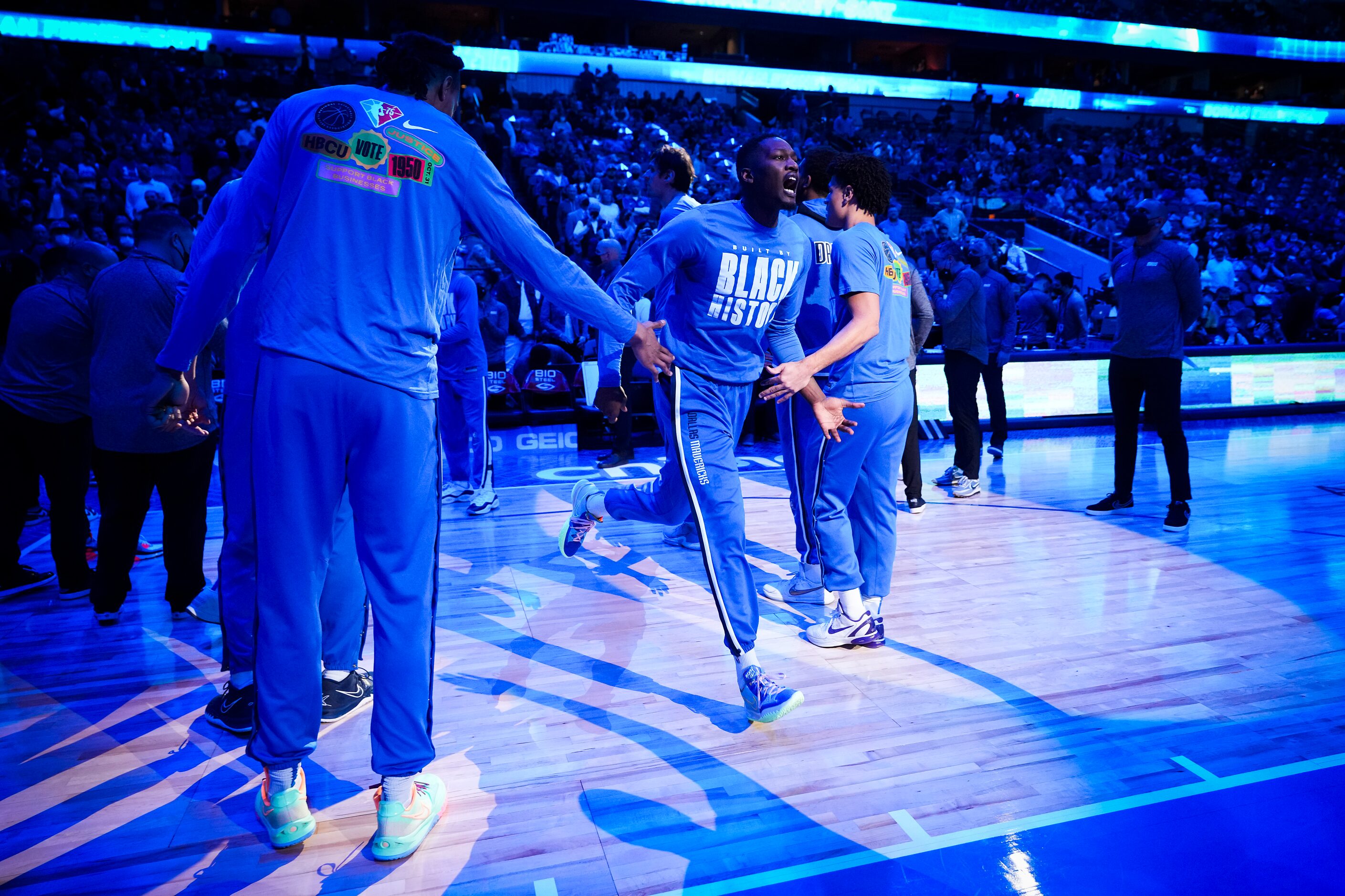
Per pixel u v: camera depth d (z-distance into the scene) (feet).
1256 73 94.94
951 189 57.47
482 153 5.45
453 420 15.65
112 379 8.94
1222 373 27.27
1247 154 81.97
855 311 7.84
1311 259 53.78
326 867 5.54
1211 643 9.04
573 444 22.43
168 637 9.66
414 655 5.50
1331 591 10.72
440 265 5.36
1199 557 12.28
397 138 5.11
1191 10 90.12
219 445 9.68
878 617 9.05
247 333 6.59
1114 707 7.58
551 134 57.77
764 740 7.08
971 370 16.26
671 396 7.46
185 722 7.64
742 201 7.33
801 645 9.20
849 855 5.54
